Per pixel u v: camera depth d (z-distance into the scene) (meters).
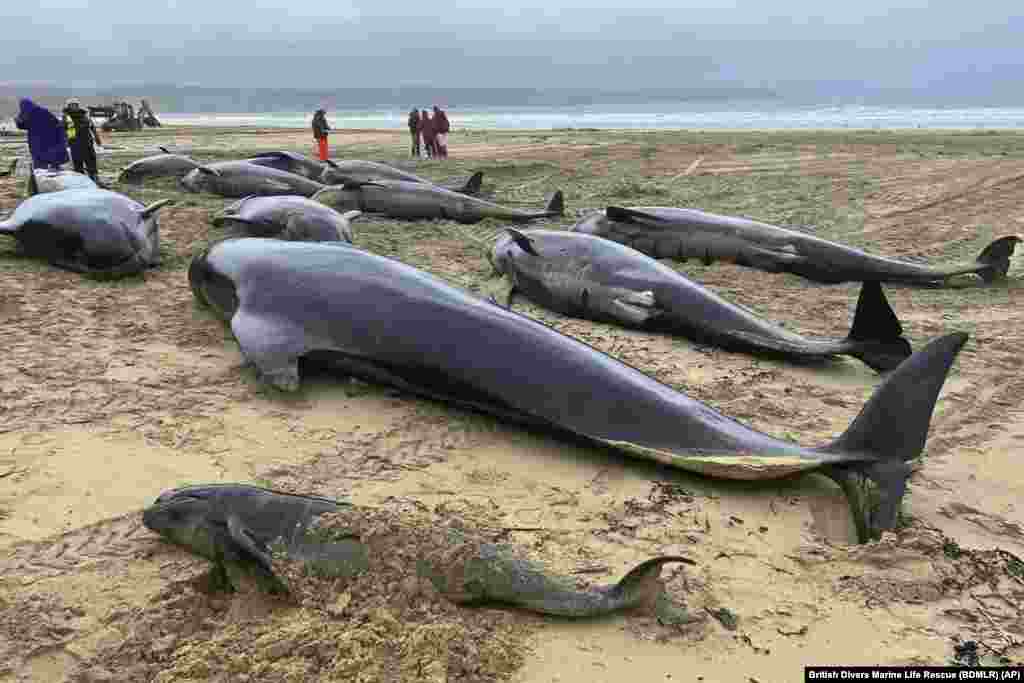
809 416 6.44
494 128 60.81
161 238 11.55
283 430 5.77
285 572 3.89
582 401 5.68
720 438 5.31
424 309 6.35
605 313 8.78
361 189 14.91
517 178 22.17
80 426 5.66
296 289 6.88
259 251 7.51
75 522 4.52
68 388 6.29
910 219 15.45
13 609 3.80
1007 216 15.74
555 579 3.95
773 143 32.47
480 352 6.02
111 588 3.98
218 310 7.80
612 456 5.62
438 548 3.95
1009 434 6.12
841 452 5.06
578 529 4.69
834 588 4.23
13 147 30.22
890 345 7.25
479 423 6.03
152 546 4.33
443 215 14.88
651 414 5.51
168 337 7.49
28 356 6.88
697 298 8.30
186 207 14.25
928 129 49.78
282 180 16.67
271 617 3.79
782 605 4.08
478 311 6.27
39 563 4.16
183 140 36.44
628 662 3.65
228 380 6.59
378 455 5.47
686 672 3.60
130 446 5.41
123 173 18.09
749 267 11.57
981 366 7.61
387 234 13.01
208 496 4.23
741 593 4.16
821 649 3.78
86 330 7.60
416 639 3.54
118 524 4.52
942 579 4.28
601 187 19.81
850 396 6.93
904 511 4.99
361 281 6.72
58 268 9.54
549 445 5.75
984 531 4.80
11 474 4.98
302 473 5.17
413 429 5.89
